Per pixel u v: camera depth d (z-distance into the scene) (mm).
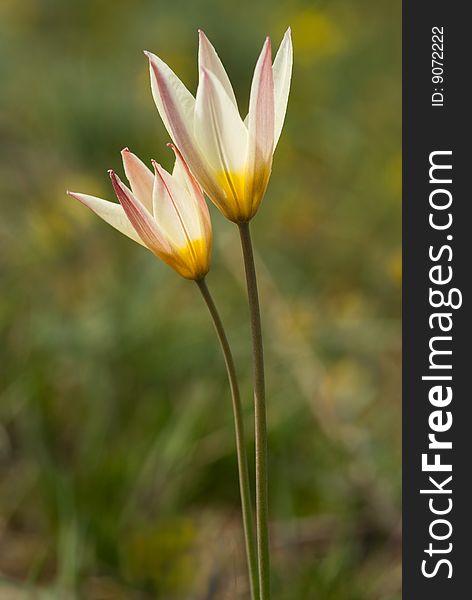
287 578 569
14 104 1064
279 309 749
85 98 998
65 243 821
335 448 622
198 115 432
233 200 434
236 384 447
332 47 1255
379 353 757
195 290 789
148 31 1373
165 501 596
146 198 448
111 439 630
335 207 995
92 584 565
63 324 696
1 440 624
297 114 1154
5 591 559
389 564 586
